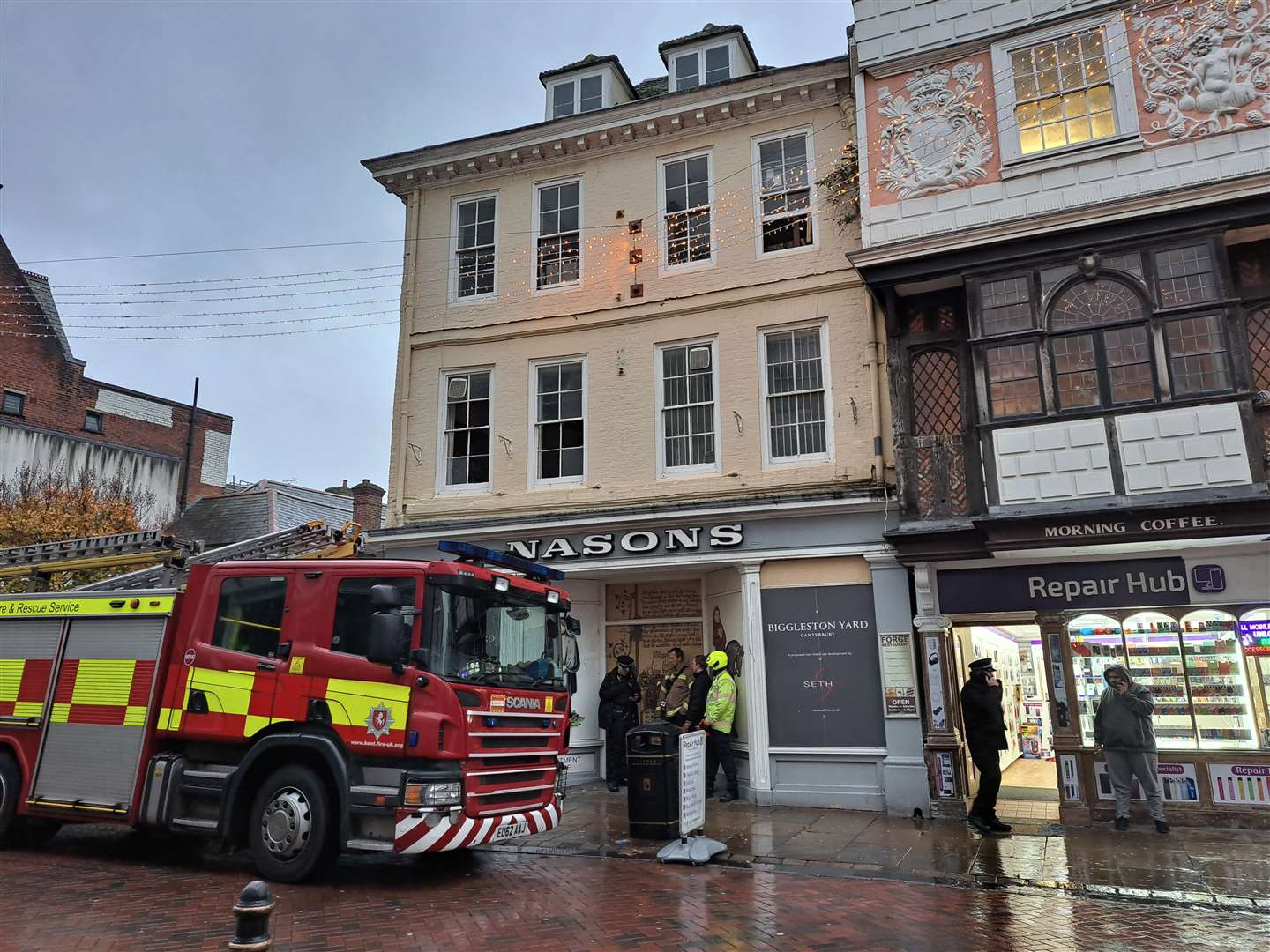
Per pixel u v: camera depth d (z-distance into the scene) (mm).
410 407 14297
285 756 7406
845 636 11070
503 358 13969
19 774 8352
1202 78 9789
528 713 7688
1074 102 10422
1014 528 9734
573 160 14164
